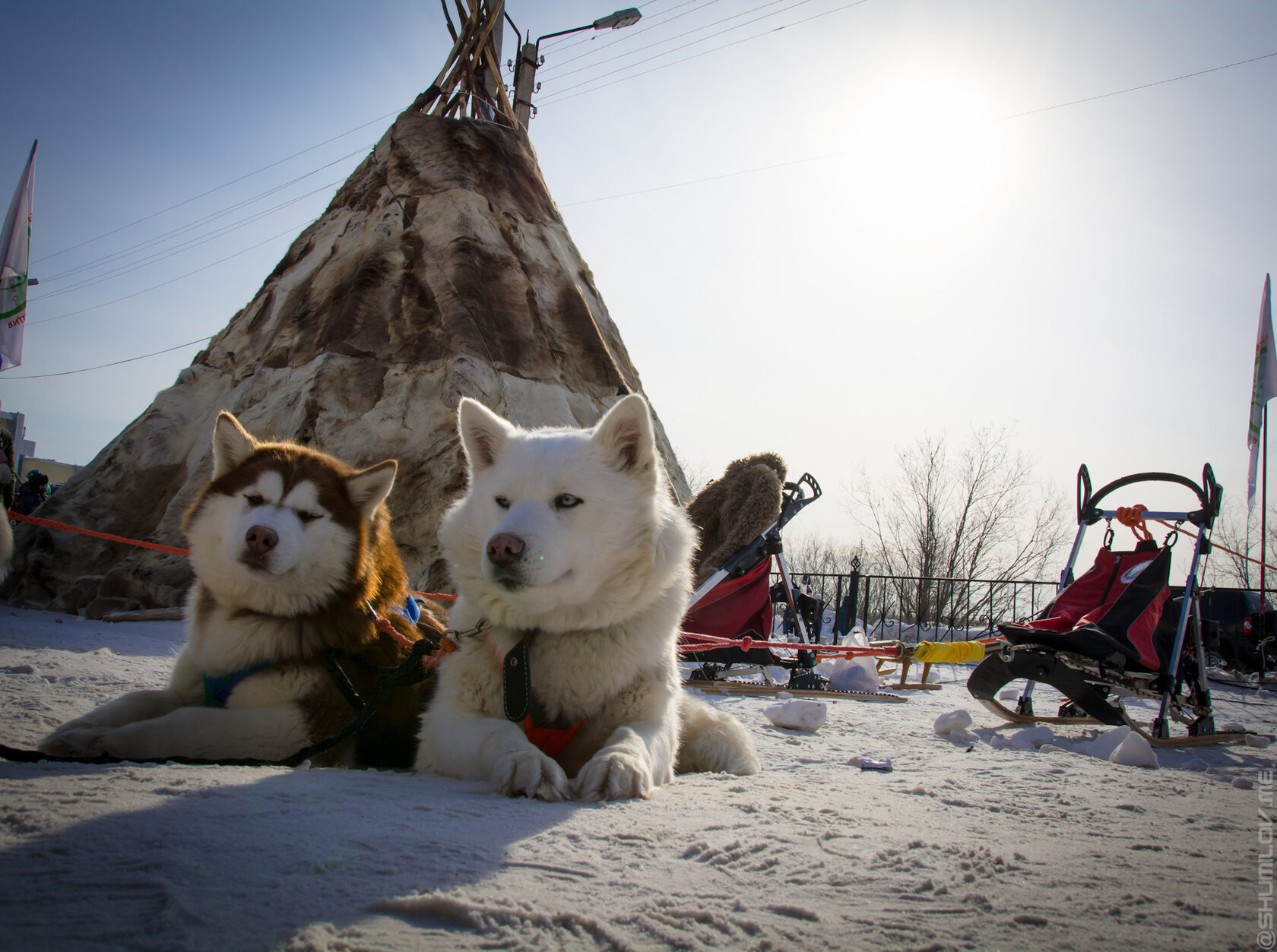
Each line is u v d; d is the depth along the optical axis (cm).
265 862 159
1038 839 219
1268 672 1191
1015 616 1503
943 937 143
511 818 206
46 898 135
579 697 289
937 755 407
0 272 1116
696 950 131
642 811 224
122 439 1266
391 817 199
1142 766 396
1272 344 1080
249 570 302
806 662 755
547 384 1278
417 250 1361
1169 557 525
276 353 1302
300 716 299
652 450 300
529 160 1736
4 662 564
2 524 348
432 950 126
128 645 752
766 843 197
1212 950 142
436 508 1045
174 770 244
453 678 298
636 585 285
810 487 800
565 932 137
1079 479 595
